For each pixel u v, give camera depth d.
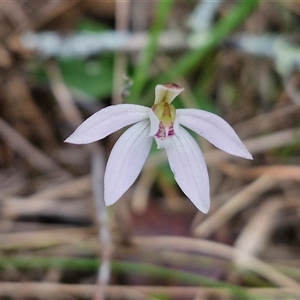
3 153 0.21
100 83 0.22
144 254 0.20
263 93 0.22
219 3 0.23
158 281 0.20
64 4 0.22
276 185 0.21
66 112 0.22
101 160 0.21
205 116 0.18
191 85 0.22
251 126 0.22
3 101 0.22
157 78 0.21
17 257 0.19
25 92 0.22
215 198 0.21
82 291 0.19
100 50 0.22
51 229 0.20
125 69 0.21
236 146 0.17
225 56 0.23
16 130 0.21
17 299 0.19
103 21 0.23
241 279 0.20
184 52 0.23
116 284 0.20
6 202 0.21
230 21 0.20
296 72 0.22
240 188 0.22
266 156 0.22
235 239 0.21
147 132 0.18
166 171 0.21
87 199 0.21
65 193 0.21
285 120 0.22
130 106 0.18
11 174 0.21
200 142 0.22
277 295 0.19
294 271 0.20
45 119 0.22
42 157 0.21
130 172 0.17
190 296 0.19
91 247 0.20
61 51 0.22
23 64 0.22
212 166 0.22
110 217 0.20
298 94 0.22
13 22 0.22
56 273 0.20
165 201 0.21
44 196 0.21
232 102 0.22
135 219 0.21
